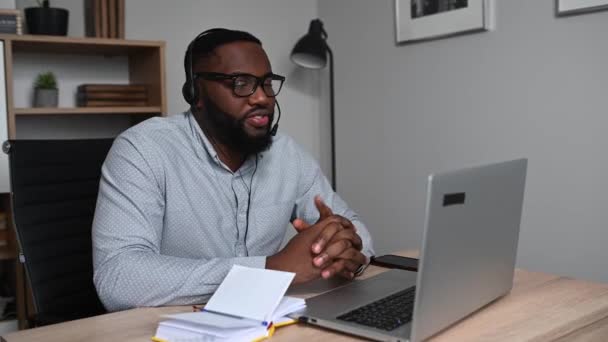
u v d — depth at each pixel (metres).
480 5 2.57
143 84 2.79
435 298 0.92
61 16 2.52
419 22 2.85
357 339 0.95
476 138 2.66
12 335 1.00
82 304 1.59
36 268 1.52
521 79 2.47
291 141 1.71
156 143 1.40
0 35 2.33
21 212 1.54
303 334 0.98
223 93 1.37
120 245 1.24
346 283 1.27
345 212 1.69
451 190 0.90
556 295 1.20
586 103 2.25
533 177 2.46
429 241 0.87
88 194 1.67
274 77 1.42
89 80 2.85
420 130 2.92
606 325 1.03
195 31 3.11
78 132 2.84
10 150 1.56
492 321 1.04
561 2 2.29
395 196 3.07
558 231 2.38
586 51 2.23
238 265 1.16
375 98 3.14
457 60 2.71
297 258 1.16
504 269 1.14
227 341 0.92
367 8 3.15
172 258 1.19
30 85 2.72
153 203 1.35
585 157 2.26
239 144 1.42
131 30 2.93
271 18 3.35
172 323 0.98
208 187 1.47
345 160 3.37
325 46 3.05
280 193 1.60
